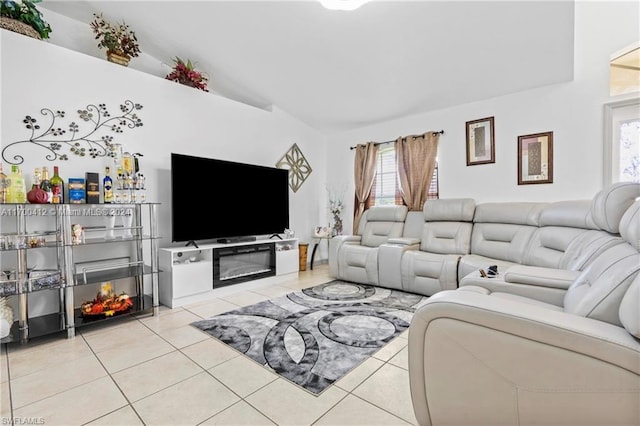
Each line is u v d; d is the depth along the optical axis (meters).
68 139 2.76
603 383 0.86
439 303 1.09
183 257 3.38
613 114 2.95
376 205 4.80
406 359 1.97
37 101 2.61
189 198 3.32
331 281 4.10
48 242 2.46
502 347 0.98
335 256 4.19
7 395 1.62
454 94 3.74
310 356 2.00
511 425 0.99
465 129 3.92
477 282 2.09
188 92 3.61
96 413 1.47
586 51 3.06
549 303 1.77
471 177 3.88
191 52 3.61
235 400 1.56
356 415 1.44
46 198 2.38
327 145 5.39
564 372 0.90
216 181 3.58
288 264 4.17
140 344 2.20
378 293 3.49
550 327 0.91
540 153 3.37
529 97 3.44
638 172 2.88
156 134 3.34
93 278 2.60
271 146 4.52
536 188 3.41
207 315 2.79
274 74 3.86
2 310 2.20
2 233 2.43
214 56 3.64
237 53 3.55
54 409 1.50
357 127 4.99
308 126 5.11
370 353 2.04
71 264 2.39
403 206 4.32
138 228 2.92
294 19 2.93
